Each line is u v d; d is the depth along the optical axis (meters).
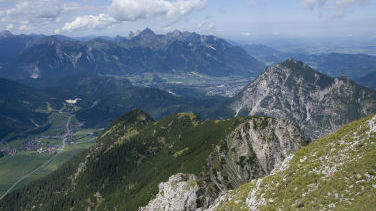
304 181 58.69
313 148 68.38
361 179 50.19
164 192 141.12
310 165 62.19
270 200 61.03
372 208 43.16
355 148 58.47
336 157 59.41
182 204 124.00
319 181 55.81
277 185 64.00
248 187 74.25
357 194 47.91
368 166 51.41
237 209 68.62
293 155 71.62
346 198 48.38
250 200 67.50
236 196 74.94
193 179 141.25
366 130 60.94
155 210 138.25
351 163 54.84
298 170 63.81
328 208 48.31
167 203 131.38
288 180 62.94
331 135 68.25
